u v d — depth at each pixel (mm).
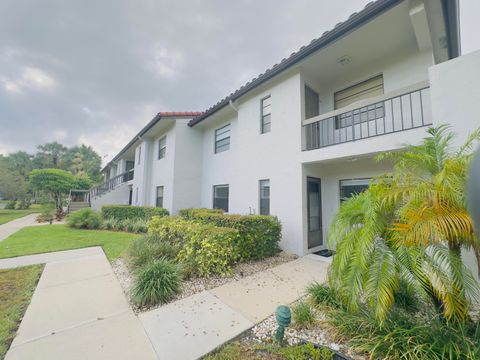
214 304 3299
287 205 6328
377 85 5965
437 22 4363
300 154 6074
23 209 25375
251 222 5387
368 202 2404
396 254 2146
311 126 6531
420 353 1887
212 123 10656
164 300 3383
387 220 2396
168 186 10969
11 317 2912
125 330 2664
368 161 5770
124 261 5301
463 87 3084
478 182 1131
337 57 5785
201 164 11258
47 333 2594
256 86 7188
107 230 10367
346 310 2672
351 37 5027
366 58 5828
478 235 1192
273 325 2764
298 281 4152
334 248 3201
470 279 1959
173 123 10945
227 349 2326
